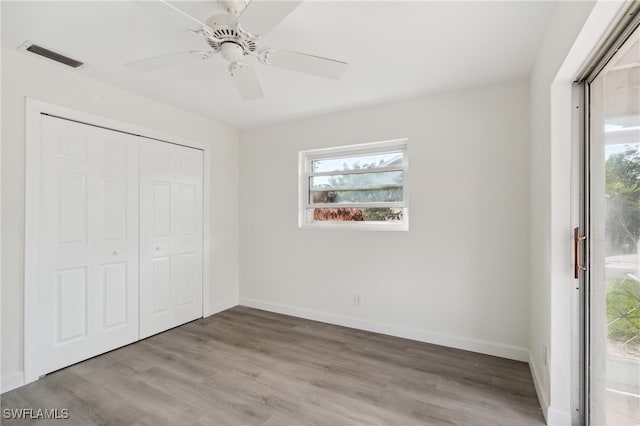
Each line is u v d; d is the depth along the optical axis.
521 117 2.36
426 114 2.72
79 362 2.32
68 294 2.26
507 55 2.01
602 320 1.40
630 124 1.16
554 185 1.62
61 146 2.22
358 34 1.77
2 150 1.94
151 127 2.83
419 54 2.00
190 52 1.55
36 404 1.82
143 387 2.00
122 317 2.62
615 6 1.03
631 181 1.16
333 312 3.20
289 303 3.48
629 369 1.19
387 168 3.01
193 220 3.26
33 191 2.07
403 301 2.84
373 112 2.97
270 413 1.74
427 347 2.62
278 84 2.47
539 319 1.96
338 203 3.29
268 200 3.62
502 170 2.43
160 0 1.16
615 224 1.28
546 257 1.75
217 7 1.46
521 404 1.82
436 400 1.86
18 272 2.01
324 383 2.05
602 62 1.36
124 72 2.27
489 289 2.49
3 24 1.67
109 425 1.64
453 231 2.62
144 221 2.79
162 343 2.69
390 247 2.89
